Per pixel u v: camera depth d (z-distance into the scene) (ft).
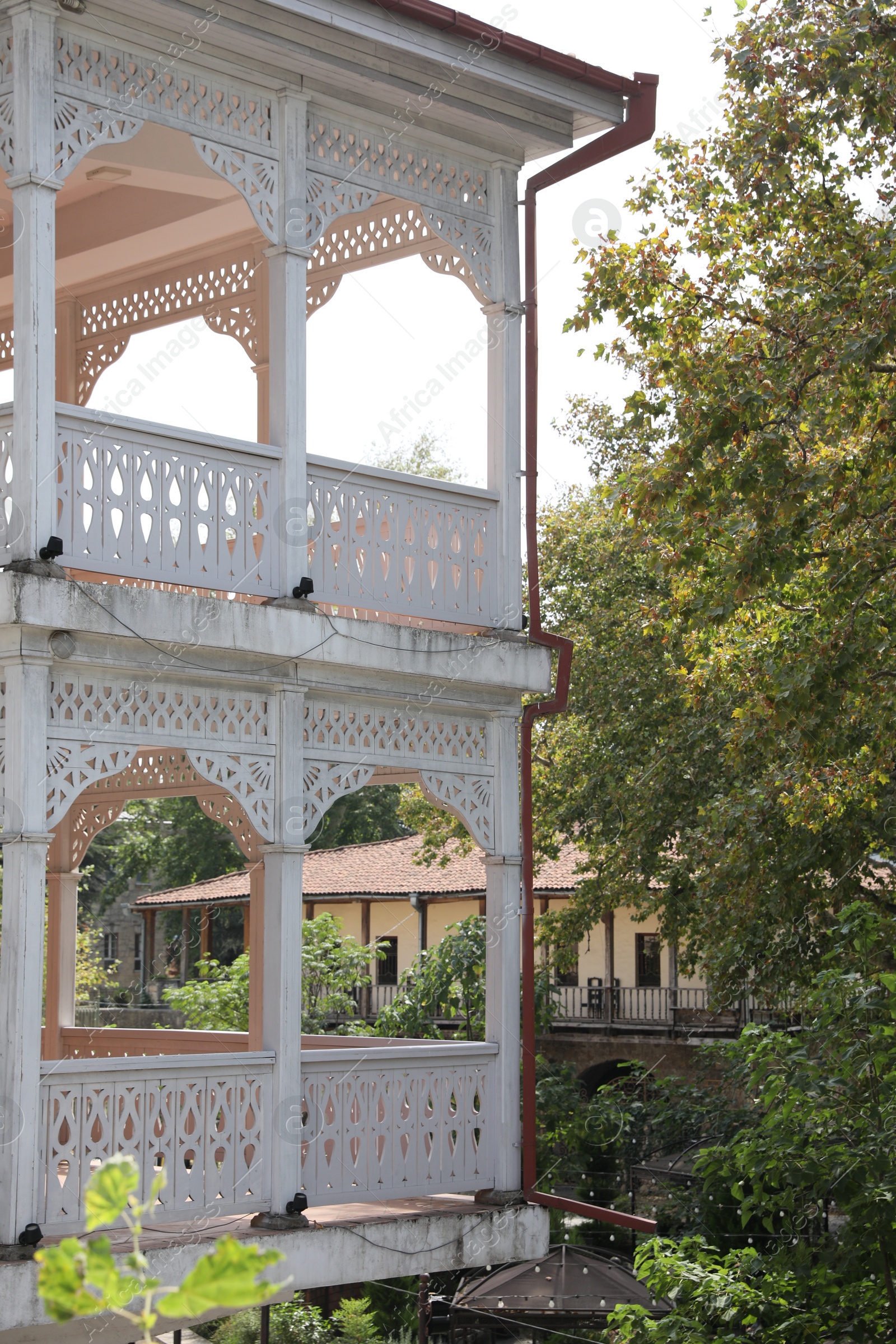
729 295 43.98
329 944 79.92
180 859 140.05
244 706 29.55
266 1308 50.80
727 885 48.19
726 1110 59.72
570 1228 64.28
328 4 28.96
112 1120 26.78
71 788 26.66
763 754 45.62
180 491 28.60
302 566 30.19
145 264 40.81
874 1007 33.40
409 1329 58.59
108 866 160.45
